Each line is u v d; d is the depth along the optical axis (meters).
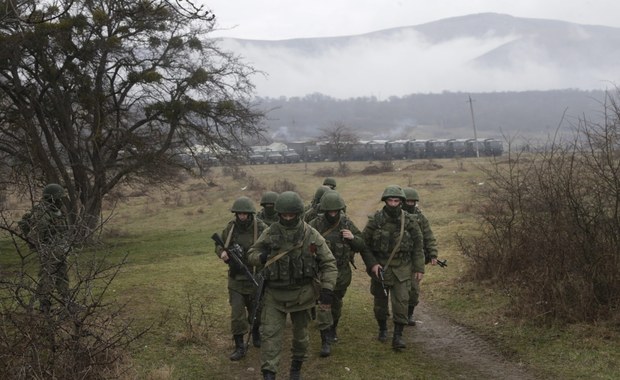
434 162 58.59
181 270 12.07
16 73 17.84
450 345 6.67
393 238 6.47
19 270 4.94
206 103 20.80
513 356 6.09
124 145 20.88
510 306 7.62
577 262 7.14
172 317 7.53
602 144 7.16
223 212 32.41
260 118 22.11
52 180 16.64
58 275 4.82
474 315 7.76
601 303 6.76
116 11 13.77
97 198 20.08
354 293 10.09
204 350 6.39
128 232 26.03
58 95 18.73
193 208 35.22
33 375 4.13
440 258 12.30
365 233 6.65
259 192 39.16
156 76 19.59
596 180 7.23
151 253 17.17
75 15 17.42
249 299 6.44
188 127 21.25
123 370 5.04
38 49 17.31
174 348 6.34
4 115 17.66
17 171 8.66
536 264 7.93
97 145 20.03
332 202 6.46
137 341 6.38
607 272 6.78
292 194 5.28
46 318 4.38
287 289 5.21
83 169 19.73
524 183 9.09
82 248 4.82
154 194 43.47
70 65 18.45
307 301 5.25
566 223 7.43
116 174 22.22
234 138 21.97
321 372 5.80
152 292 9.01
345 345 6.73
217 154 22.19
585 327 6.41
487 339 6.73
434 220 19.28
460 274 10.27
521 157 9.74
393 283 6.48
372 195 33.97
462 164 47.12
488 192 14.88
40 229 4.95
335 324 6.85
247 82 21.80
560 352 5.93
